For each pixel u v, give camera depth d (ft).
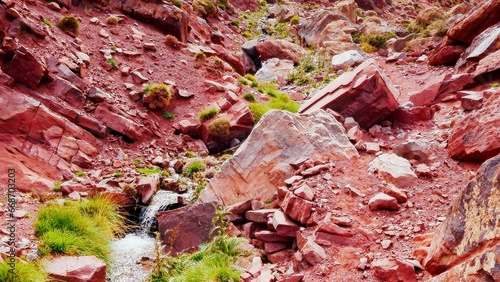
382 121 45.85
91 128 49.03
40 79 47.98
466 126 34.12
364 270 24.31
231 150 54.44
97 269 26.37
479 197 16.24
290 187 33.60
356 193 31.32
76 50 59.72
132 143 51.44
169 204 39.42
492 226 15.11
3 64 46.29
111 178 42.42
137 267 31.48
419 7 188.75
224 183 37.45
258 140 38.17
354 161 36.73
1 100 42.19
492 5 58.80
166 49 70.54
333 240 27.02
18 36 52.06
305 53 97.35
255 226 32.83
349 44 94.27
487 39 56.85
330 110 44.45
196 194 40.70
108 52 62.90
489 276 14.15
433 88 52.13
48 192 37.96
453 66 64.49
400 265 22.97
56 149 43.29
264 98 67.62
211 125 55.11
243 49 97.96
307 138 37.96
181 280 26.89
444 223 18.57
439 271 18.17
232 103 61.00
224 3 122.62
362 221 28.84
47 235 29.19
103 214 35.42
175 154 52.65
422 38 79.15
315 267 25.18
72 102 50.60
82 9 70.95
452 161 34.65
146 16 75.51
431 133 41.73
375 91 44.47
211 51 77.20
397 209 29.50
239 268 27.58
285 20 132.05
